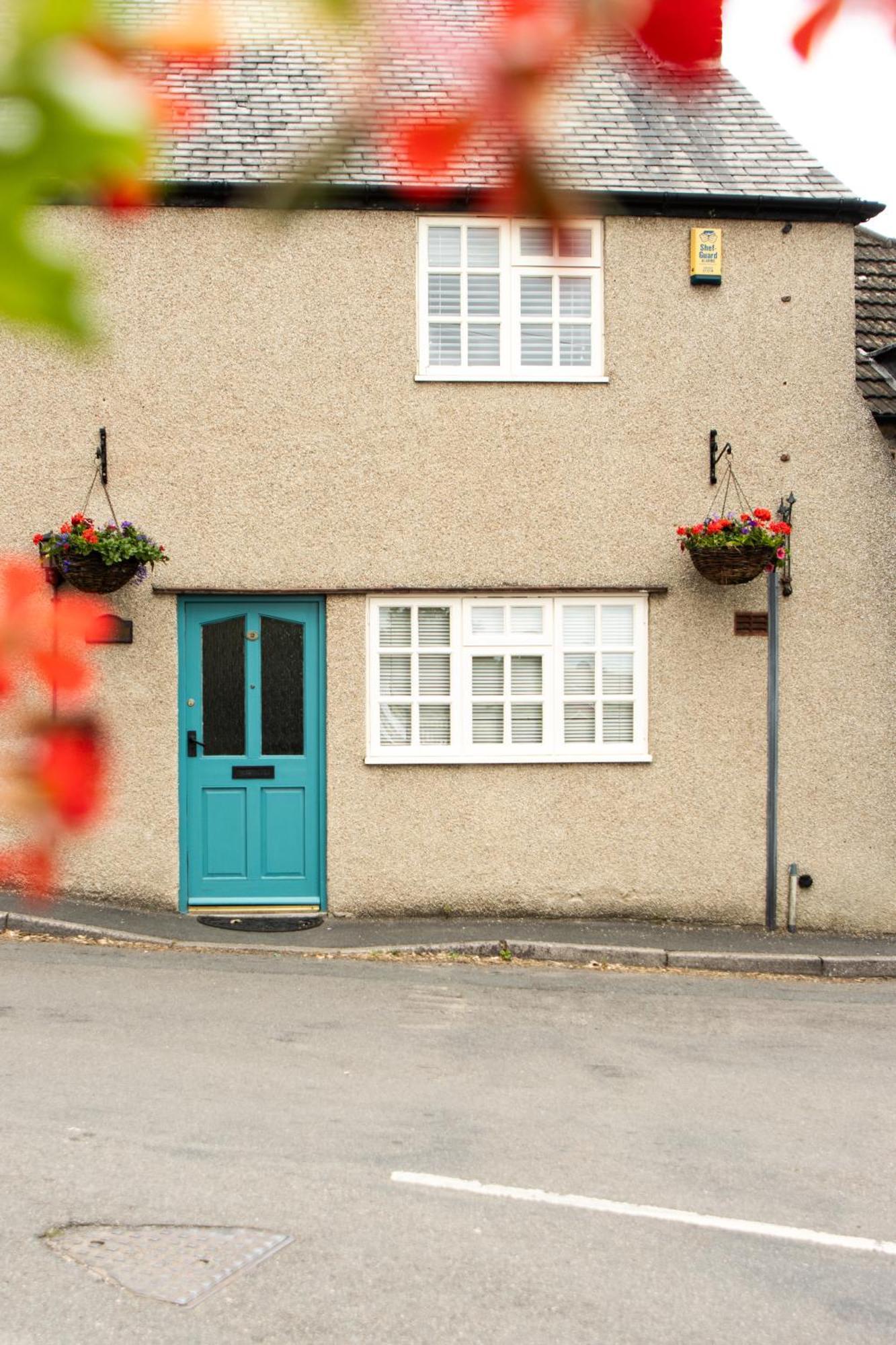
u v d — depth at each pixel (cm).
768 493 1004
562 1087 599
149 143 59
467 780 979
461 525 984
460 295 991
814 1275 409
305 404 971
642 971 886
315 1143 509
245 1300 377
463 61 77
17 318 57
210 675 976
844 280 1009
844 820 1003
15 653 74
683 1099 589
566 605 998
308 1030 683
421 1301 380
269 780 979
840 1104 589
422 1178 476
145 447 959
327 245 971
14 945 858
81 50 57
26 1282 382
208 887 974
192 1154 491
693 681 997
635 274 994
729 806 997
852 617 1006
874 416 1008
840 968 905
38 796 74
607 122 1038
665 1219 448
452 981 820
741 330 1003
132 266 959
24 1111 532
